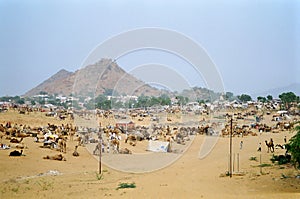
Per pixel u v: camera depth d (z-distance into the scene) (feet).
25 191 80.07
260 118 310.04
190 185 82.43
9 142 156.76
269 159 116.37
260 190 75.92
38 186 86.63
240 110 369.09
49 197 72.13
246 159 121.70
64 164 122.21
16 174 105.19
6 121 231.30
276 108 418.10
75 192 77.00
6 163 118.11
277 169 98.07
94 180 95.30
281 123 260.21
